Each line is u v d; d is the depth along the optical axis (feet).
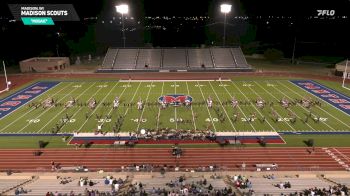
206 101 118.73
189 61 188.44
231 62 187.52
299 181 64.54
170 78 161.89
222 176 67.26
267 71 178.91
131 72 179.63
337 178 66.03
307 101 116.37
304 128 92.79
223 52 195.42
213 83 149.18
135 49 197.77
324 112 106.01
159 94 129.90
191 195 57.21
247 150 80.12
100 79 160.97
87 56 240.94
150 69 180.96
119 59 189.57
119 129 92.63
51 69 183.83
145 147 82.17
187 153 78.95
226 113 105.29
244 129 92.02
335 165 73.10
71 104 116.06
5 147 82.74
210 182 64.54
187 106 112.57
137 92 133.49
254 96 125.49
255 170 70.85
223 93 130.52
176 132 88.99
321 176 66.95
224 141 84.69
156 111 107.96
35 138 87.71
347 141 84.58
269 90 135.03
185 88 139.74
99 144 83.87
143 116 103.09
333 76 163.32
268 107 111.14
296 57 233.14
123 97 125.70
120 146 82.74
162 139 86.22
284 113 105.09
